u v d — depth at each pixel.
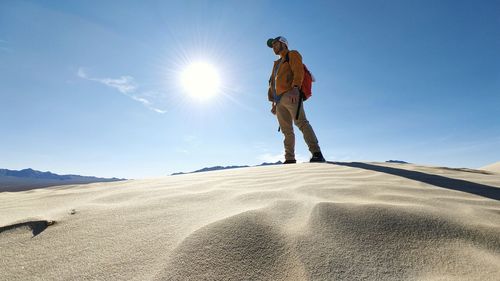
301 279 0.76
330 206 1.24
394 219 1.11
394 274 0.78
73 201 1.67
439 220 1.10
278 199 1.45
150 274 0.80
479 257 0.87
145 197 1.65
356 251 0.89
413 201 1.41
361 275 0.78
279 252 0.88
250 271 0.80
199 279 0.77
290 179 2.13
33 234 1.10
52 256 0.93
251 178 2.27
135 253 0.92
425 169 2.74
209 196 1.61
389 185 1.81
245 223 1.04
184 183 2.16
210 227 1.02
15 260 0.91
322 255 0.86
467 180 2.04
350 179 2.07
